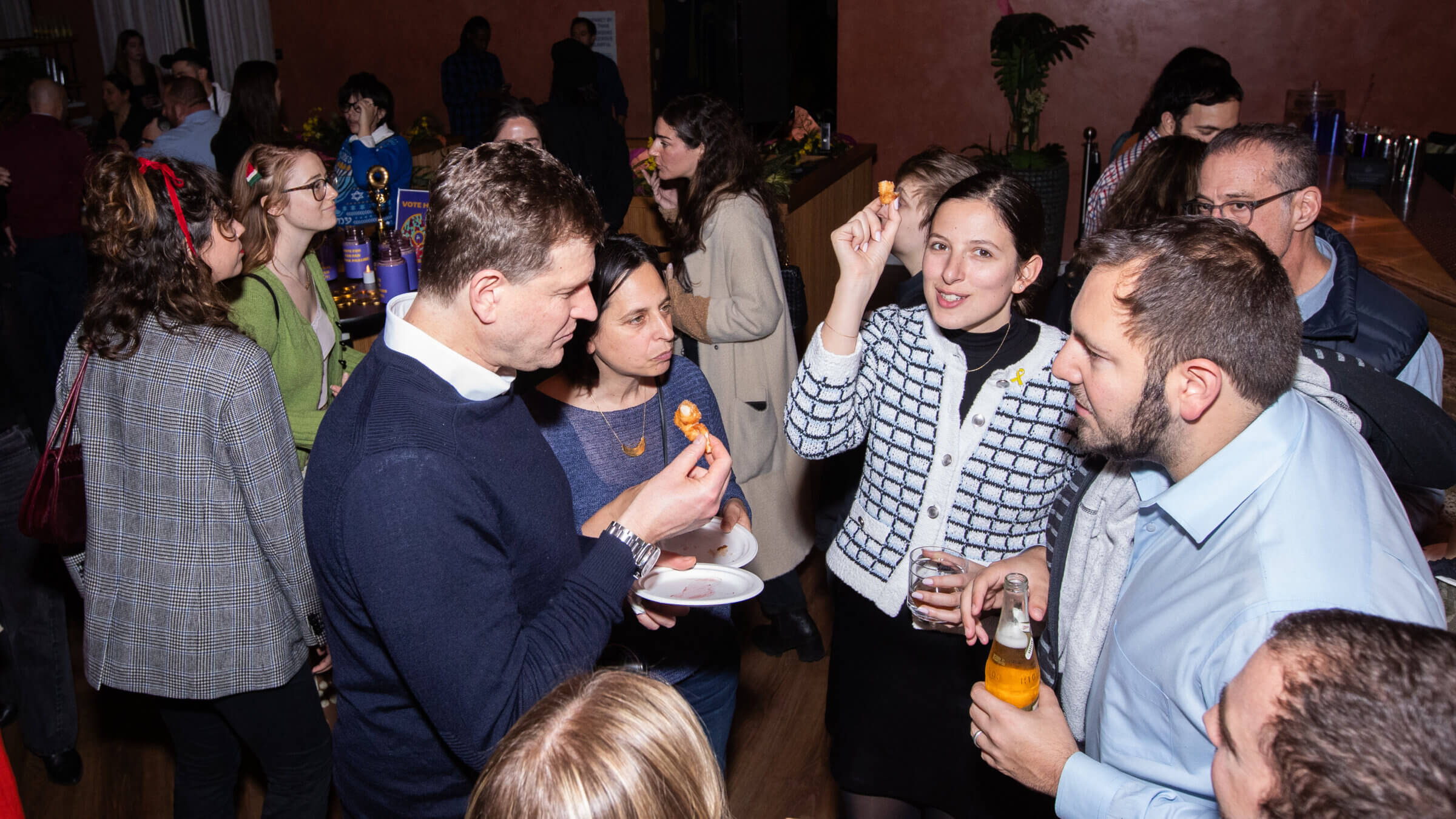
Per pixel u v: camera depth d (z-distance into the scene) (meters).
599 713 0.83
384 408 1.16
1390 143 3.68
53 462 1.80
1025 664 1.24
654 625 1.50
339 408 1.22
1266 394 1.05
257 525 1.75
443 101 8.18
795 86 10.18
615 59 8.58
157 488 1.75
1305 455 1.07
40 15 9.33
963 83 7.09
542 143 3.97
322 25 9.07
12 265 2.42
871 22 7.12
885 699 1.79
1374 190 3.56
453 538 1.12
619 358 1.65
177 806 2.01
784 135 5.96
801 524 2.92
